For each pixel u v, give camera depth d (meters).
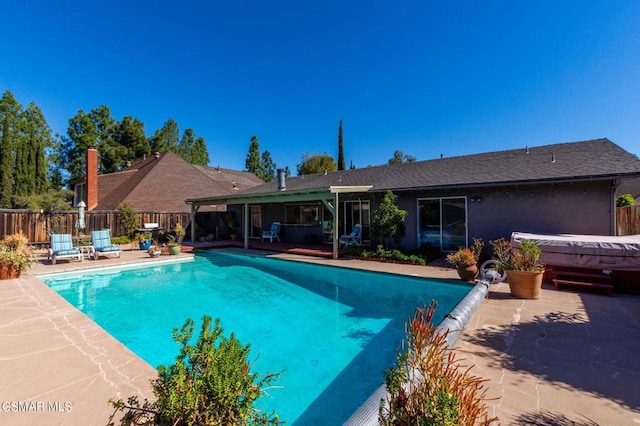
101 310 6.59
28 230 13.52
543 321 4.61
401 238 12.08
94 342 4.05
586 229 8.80
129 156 36.59
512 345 3.80
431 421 1.58
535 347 3.74
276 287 8.48
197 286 8.62
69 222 14.71
